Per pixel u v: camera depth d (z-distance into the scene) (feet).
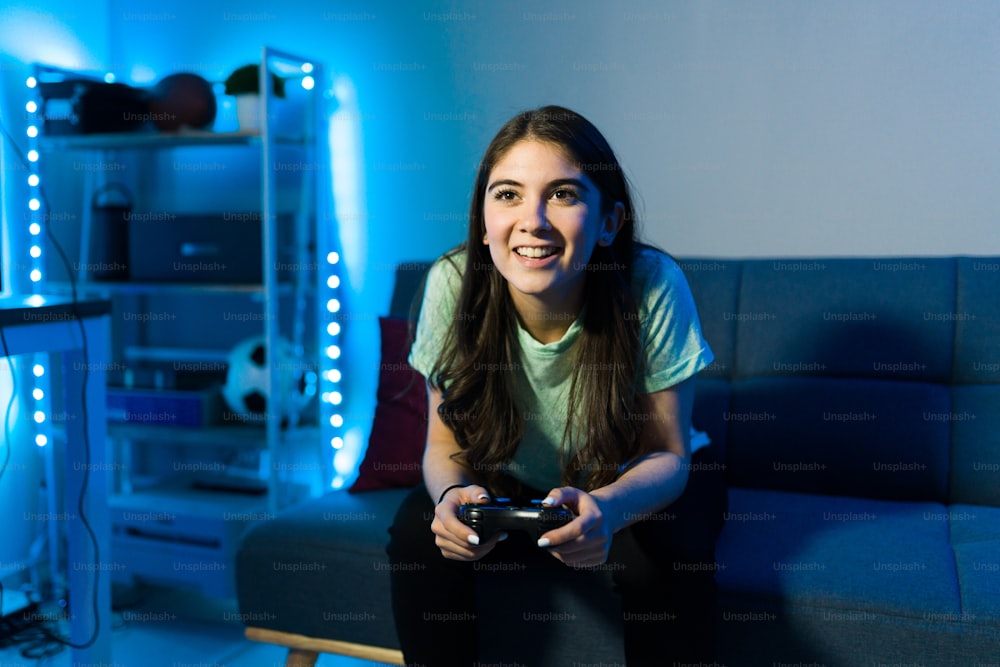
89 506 5.43
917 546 4.64
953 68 6.20
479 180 4.09
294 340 8.36
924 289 5.77
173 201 8.63
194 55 8.42
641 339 4.15
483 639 4.64
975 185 6.23
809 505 5.46
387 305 7.95
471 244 4.22
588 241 3.84
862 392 5.74
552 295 4.01
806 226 6.66
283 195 8.21
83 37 8.31
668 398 4.22
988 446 5.50
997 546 4.56
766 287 6.09
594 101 7.13
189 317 8.70
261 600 5.12
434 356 4.52
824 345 5.89
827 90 6.50
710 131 6.82
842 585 4.21
